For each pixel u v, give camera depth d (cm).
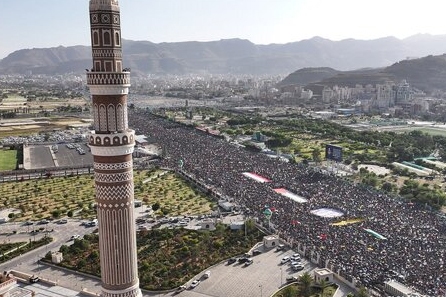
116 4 6912
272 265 17762
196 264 17775
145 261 17538
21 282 16325
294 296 14850
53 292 15612
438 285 14825
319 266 17438
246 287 16038
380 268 16175
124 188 7181
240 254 18775
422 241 18625
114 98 7025
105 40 6862
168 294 15612
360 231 19925
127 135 7081
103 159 7056
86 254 18625
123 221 7250
